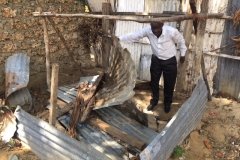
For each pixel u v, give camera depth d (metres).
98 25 5.42
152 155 2.65
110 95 3.51
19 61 4.21
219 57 4.16
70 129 3.32
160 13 4.33
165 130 2.85
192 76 3.74
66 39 5.19
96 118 3.55
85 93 3.63
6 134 3.48
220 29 4.05
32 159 3.22
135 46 4.93
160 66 3.61
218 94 4.31
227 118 3.83
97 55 5.49
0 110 3.71
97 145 3.14
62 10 5.02
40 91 4.72
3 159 3.22
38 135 3.22
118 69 3.81
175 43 3.83
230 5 3.93
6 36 4.39
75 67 5.30
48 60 4.12
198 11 4.03
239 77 4.05
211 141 3.54
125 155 2.99
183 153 3.27
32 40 4.72
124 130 3.39
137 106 3.97
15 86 3.87
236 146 3.47
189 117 3.37
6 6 4.32
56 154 3.08
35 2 4.65
